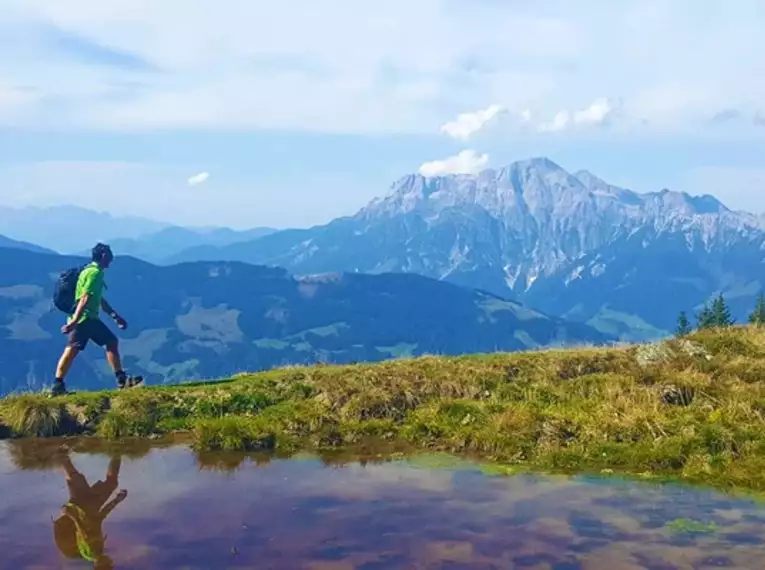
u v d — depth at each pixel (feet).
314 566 23.44
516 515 28.09
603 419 38.27
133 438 40.60
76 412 42.34
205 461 36.14
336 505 29.37
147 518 27.94
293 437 39.52
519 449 36.42
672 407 40.40
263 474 33.88
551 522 27.27
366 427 40.52
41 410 41.45
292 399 45.06
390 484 32.14
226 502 29.78
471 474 33.65
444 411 42.24
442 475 33.55
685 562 23.73
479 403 43.09
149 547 24.99
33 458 36.76
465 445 38.04
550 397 44.09
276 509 28.94
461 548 24.94
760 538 25.68
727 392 42.14
